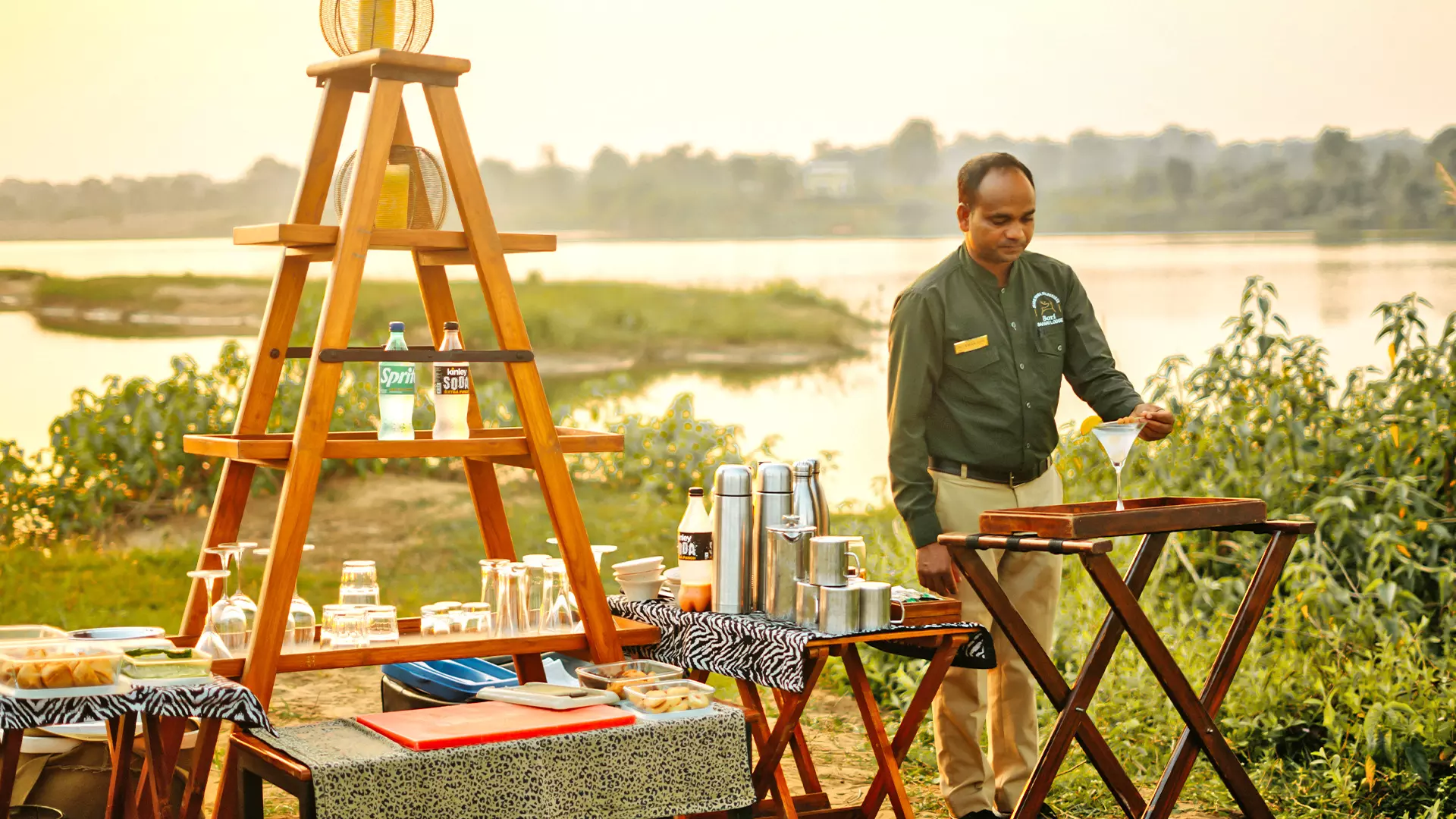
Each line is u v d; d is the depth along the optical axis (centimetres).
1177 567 610
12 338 1225
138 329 1267
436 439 347
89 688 269
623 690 317
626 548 859
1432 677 482
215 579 329
